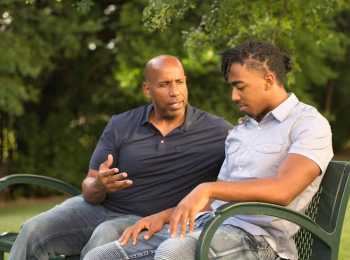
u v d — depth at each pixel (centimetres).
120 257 371
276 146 364
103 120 1399
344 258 602
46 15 1194
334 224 364
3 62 1145
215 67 1234
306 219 352
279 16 702
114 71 1319
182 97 437
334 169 371
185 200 335
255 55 365
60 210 445
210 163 435
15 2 1165
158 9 588
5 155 1360
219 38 707
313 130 357
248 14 697
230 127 443
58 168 1370
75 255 446
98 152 450
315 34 745
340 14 1559
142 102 1334
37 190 1402
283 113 367
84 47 1311
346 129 1952
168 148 435
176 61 441
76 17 1222
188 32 722
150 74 439
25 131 1360
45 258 436
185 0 607
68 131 1385
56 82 1380
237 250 352
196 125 439
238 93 370
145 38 1250
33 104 1380
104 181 395
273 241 362
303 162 350
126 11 1255
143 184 438
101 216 446
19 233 439
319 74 1330
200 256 328
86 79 1380
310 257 376
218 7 683
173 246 341
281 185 343
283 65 372
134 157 438
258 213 338
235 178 376
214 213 348
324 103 1803
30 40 1193
